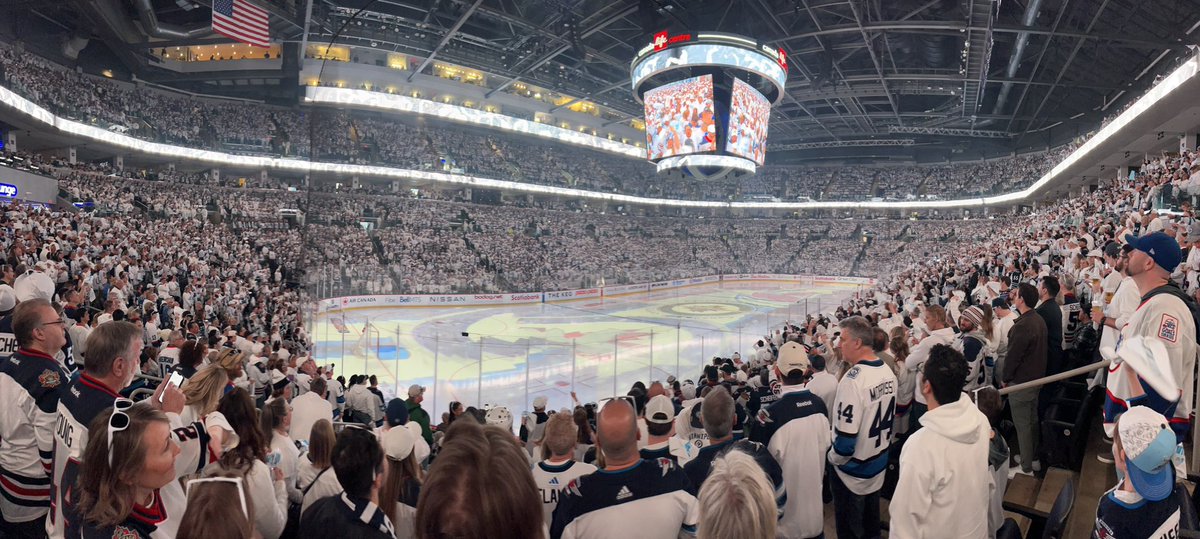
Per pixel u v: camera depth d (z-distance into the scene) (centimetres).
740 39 2734
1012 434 629
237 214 3881
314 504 286
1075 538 409
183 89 4441
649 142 3109
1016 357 543
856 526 425
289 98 4719
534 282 4247
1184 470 318
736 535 223
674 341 2702
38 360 389
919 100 4938
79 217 2248
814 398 431
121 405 270
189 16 3650
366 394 1062
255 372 1005
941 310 621
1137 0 2648
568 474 385
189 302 1817
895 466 543
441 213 4984
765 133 3197
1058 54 3500
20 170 2553
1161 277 360
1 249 1412
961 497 303
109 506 250
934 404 320
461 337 2695
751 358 1756
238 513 221
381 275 3644
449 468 193
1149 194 1880
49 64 3534
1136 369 283
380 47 3938
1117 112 3322
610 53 4153
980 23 2719
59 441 335
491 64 4284
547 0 3044
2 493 383
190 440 330
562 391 1853
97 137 3462
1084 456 531
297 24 3164
